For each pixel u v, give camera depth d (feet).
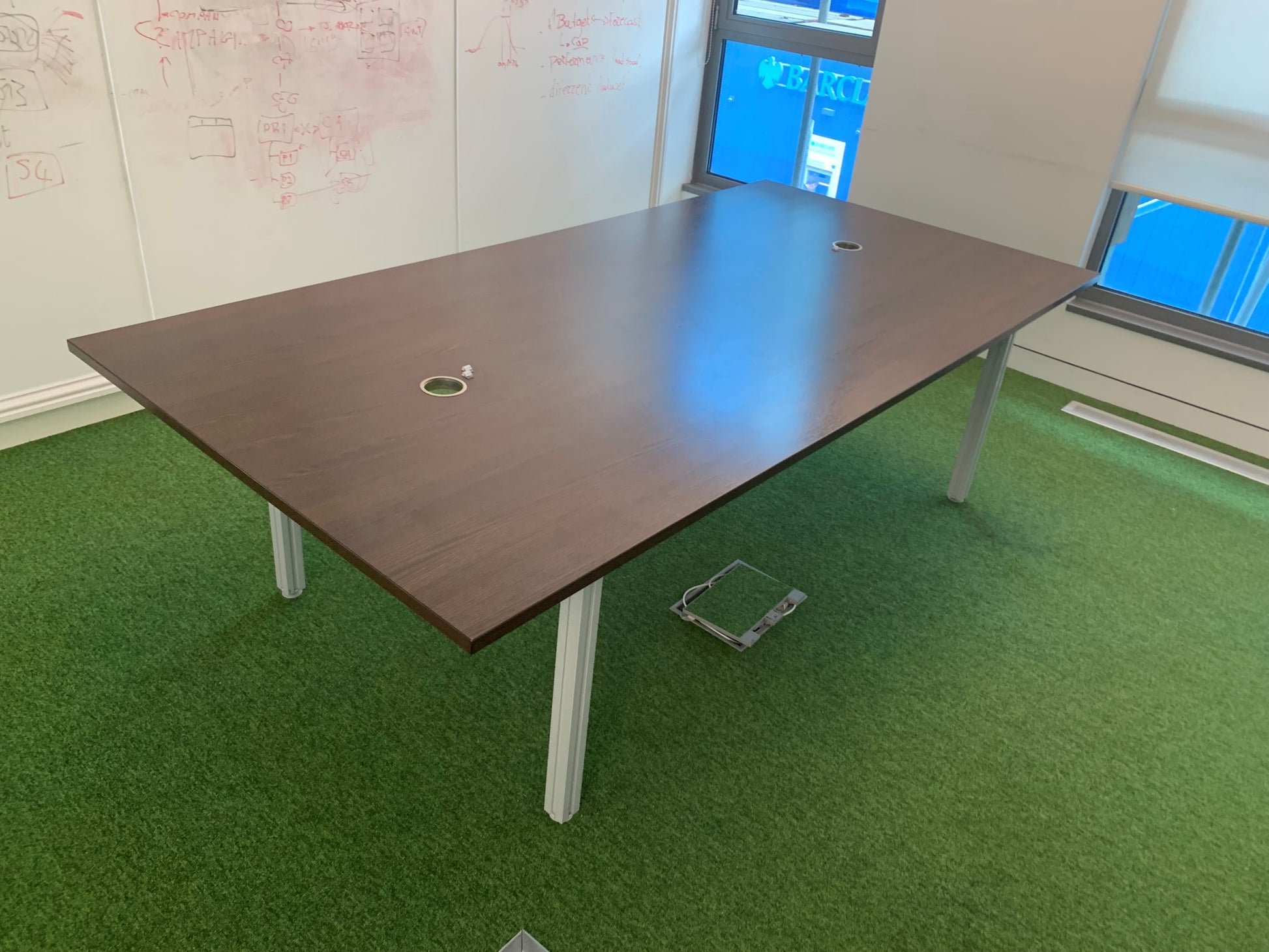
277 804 6.35
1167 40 11.05
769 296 8.02
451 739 6.97
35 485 9.16
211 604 7.94
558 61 13.05
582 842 6.32
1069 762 7.35
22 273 9.13
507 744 6.98
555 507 5.06
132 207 9.63
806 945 5.85
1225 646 8.73
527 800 6.57
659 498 5.22
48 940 5.45
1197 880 6.52
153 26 9.12
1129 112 11.45
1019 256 9.60
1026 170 12.47
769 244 9.27
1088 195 12.08
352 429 5.53
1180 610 9.12
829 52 14.14
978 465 11.22
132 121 9.32
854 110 14.57
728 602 8.61
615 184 14.92
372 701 7.20
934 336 7.54
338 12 10.46
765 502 10.12
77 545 8.44
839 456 11.13
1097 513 10.51
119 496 9.14
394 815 6.36
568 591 4.52
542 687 7.48
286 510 4.84
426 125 11.91
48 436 9.93
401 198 12.07
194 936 5.54
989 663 8.25
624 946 5.73
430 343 6.63
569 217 14.43
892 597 8.91
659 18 14.17
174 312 10.41
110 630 7.57
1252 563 9.90
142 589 8.02
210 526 8.86
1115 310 12.62
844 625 8.50
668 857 6.28
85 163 9.16
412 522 4.81
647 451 5.65
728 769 6.97
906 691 7.86
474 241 13.25
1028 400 12.86
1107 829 6.83
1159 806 7.06
